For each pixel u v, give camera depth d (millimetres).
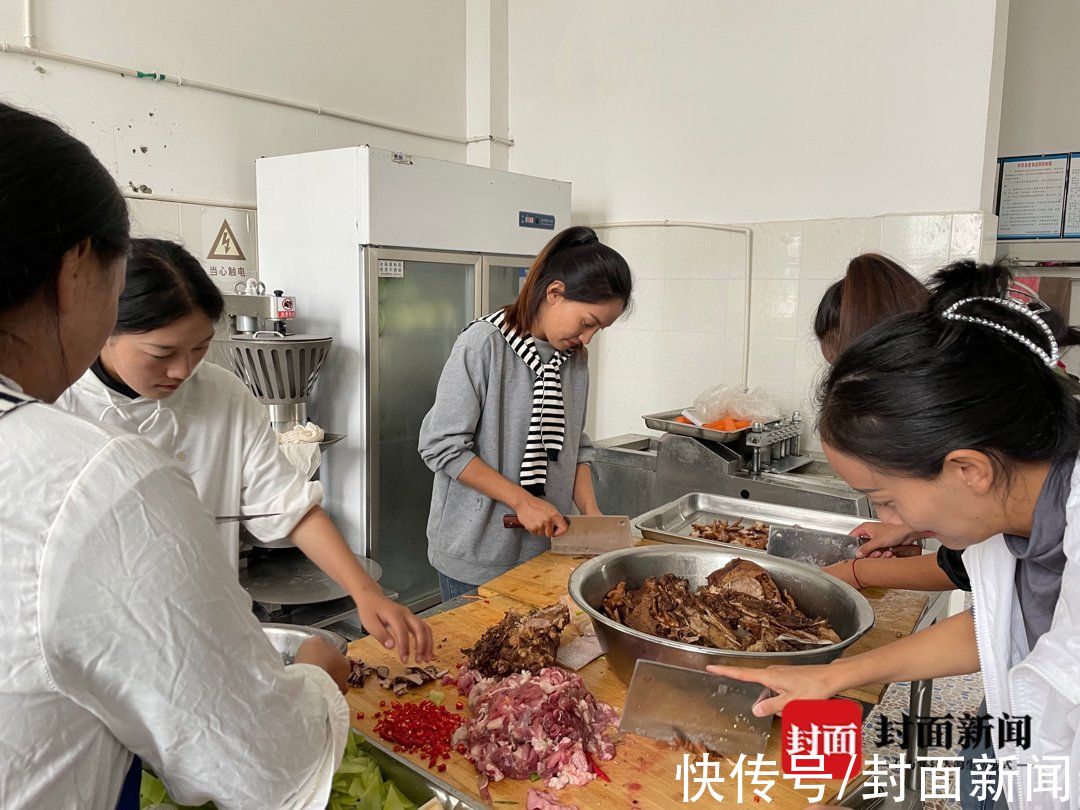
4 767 535
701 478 2672
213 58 2748
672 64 3324
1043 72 3264
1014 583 972
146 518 575
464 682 1147
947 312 809
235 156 2840
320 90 3115
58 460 556
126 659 566
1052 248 3285
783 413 3145
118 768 633
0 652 532
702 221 3309
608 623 1091
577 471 2074
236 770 639
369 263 2541
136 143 2568
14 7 2262
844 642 1040
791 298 3086
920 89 2744
